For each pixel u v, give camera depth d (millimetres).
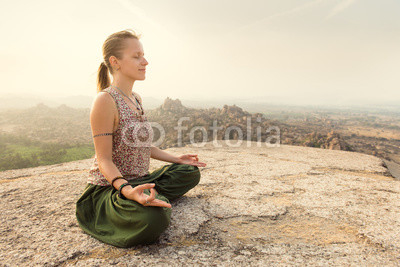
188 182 2264
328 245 1664
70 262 1410
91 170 1812
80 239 1666
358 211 2252
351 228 1925
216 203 2350
